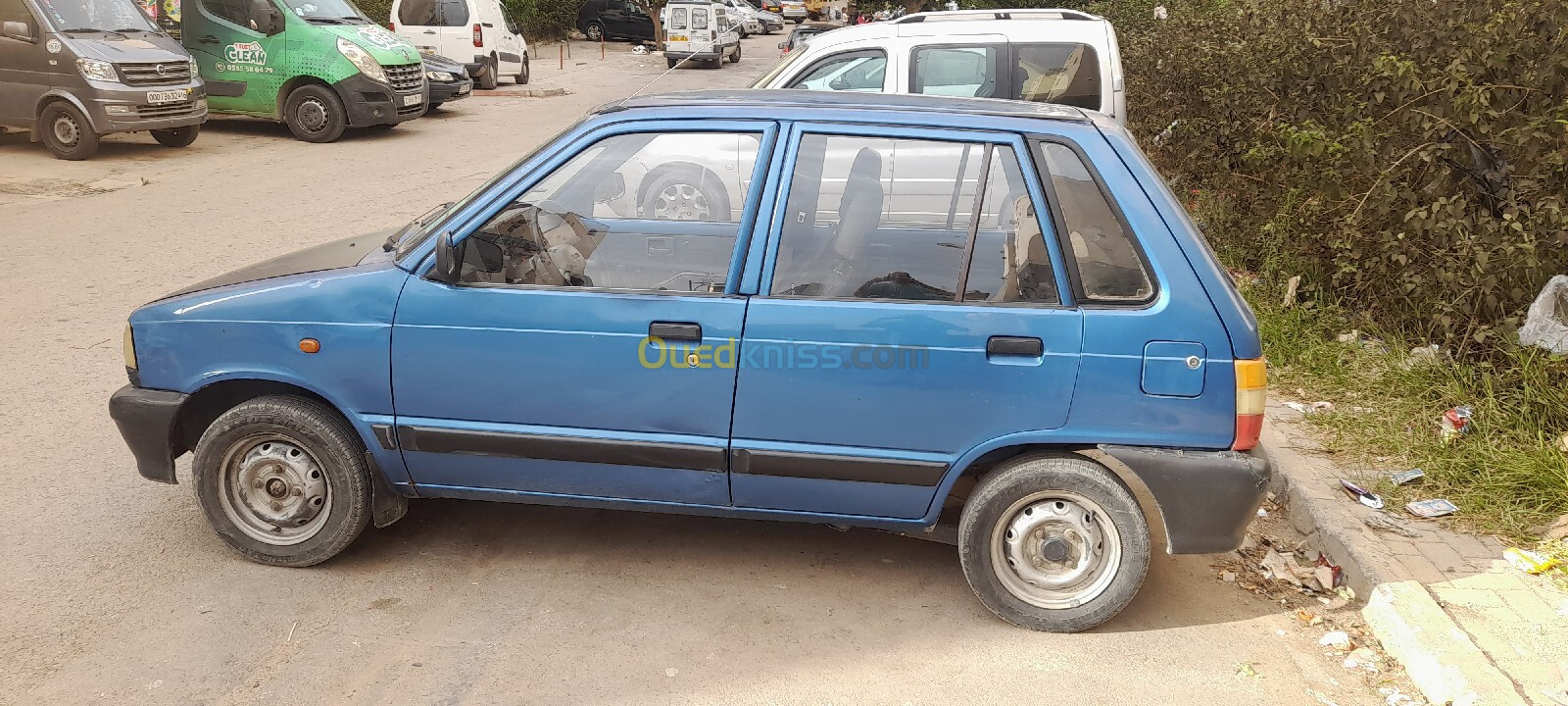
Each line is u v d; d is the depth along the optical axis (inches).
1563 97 225.1
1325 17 285.7
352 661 136.9
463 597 153.3
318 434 151.9
